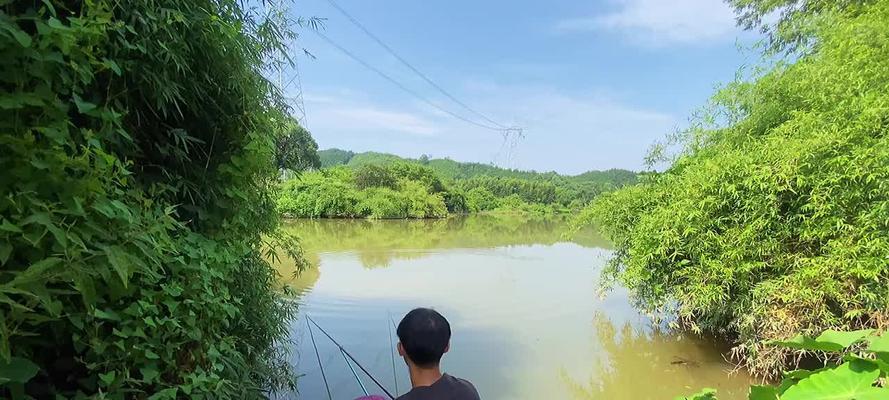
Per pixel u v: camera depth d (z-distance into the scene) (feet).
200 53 8.40
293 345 20.15
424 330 6.89
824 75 17.37
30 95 4.82
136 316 6.69
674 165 23.27
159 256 6.72
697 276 17.61
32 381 6.10
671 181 21.03
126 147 7.61
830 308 16.19
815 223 15.47
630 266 20.38
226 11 8.84
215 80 8.91
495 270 40.98
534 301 29.99
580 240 68.95
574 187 228.63
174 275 7.89
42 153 4.93
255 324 12.51
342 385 16.58
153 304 7.25
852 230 14.80
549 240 68.80
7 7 4.91
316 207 111.96
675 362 19.85
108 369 6.58
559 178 250.98
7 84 4.98
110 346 6.61
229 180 9.70
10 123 4.75
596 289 31.48
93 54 5.62
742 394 17.01
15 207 4.69
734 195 16.22
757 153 16.56
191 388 7.70
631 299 27.68
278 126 11.60
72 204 5.11
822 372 5.16
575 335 23.53
